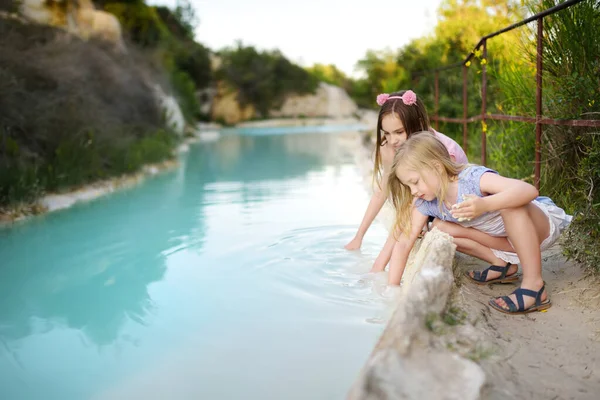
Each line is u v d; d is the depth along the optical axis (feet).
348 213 14.53
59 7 36.47
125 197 17.88
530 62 12.03
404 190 8.52
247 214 14.69
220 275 9.66
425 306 5.79
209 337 7.13
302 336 7.13
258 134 55.47
